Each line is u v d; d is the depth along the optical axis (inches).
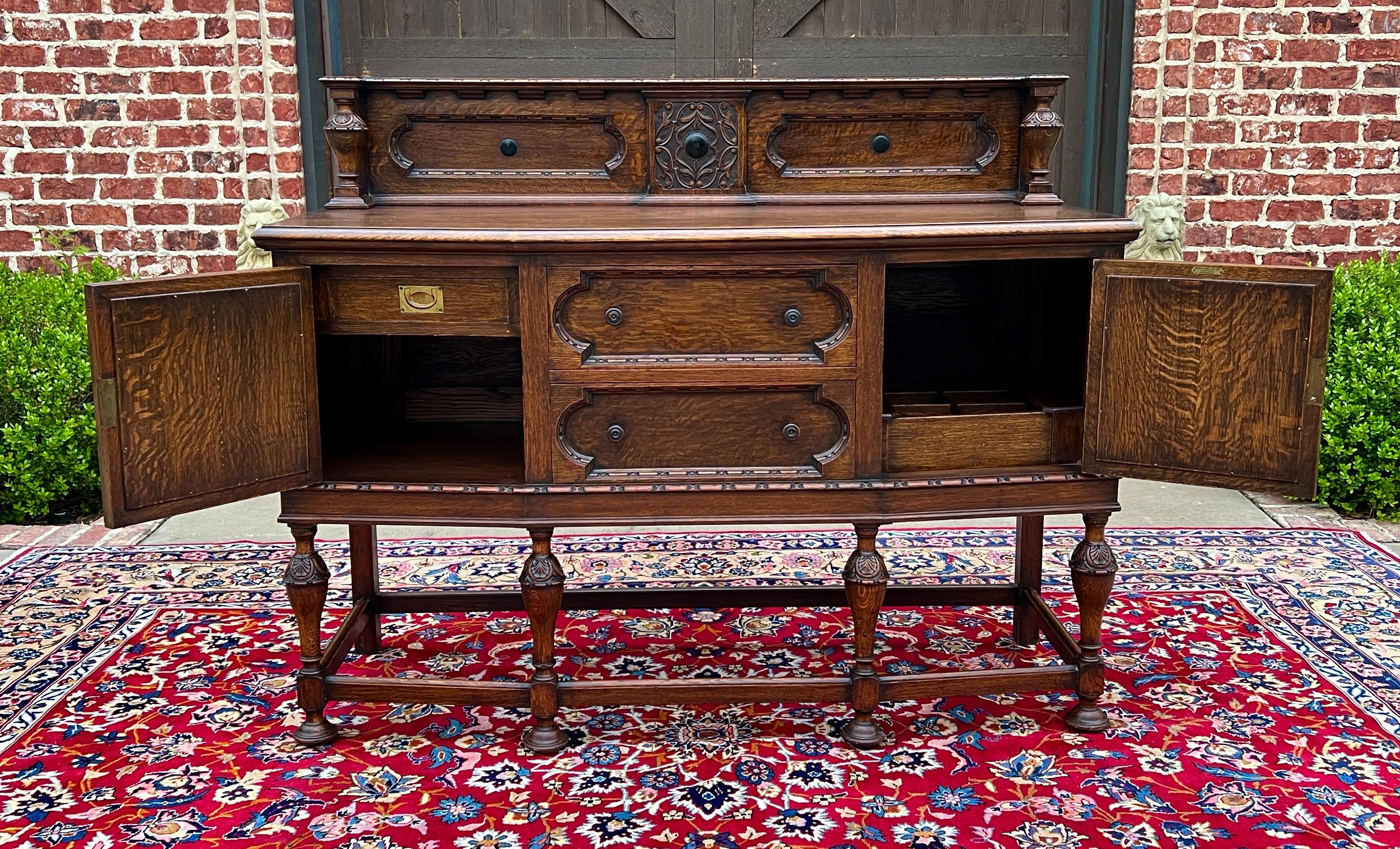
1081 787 106.0
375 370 133.2
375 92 125.3
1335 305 187.8
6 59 206.4
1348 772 107.8
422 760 112.2
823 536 174.9
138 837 98.5
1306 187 214.8
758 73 220.5
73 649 135.4
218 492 105.2
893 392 124.9
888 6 219.3
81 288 194.2
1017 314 135.6
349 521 111.6
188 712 120.9
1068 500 113.6
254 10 205.6
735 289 107.9
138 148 209.5
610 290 107.3
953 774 108.7
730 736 117.1
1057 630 123.4
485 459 119.3
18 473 177.5
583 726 119.6
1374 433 176.9
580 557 165.8
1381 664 129.8
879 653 135.8
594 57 219.0
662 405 110.0
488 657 135.4
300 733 115.1
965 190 129.0
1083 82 221.6
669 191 127.1
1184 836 98.0
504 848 97.0
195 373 102.4
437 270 107.7
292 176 211.3
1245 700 122.0
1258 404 105.3
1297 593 150.2
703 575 158.4
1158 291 106.4
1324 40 210.2
